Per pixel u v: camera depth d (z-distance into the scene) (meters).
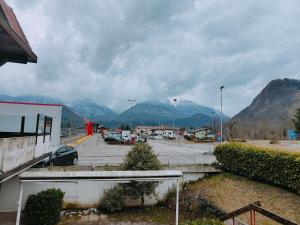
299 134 61.03
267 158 13.94
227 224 11.69
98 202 14.69
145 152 14.68
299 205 11.46
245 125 78.62
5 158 8.46
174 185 16.30
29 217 11.56
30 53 7.59
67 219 12.88
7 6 7.78
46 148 14.74
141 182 14.04
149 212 14.15
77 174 9.59
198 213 13.90
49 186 14.12
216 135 74.50
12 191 13.71
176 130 104.25
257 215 11.77
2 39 6.84
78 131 64.00
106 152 31.45
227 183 15.84
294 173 12.20
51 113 29.17
